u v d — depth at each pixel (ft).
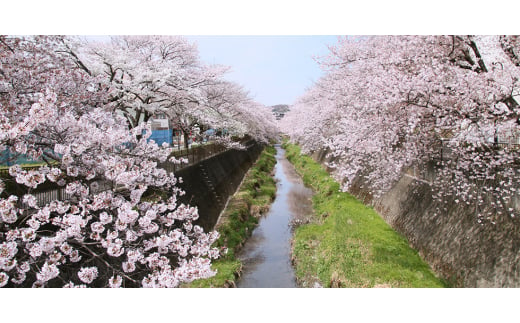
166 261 17.34
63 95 20.61
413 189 36.55
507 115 21.43
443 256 26.94
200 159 55.72
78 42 29.12
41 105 13.56
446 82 23.77
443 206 29.60
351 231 36.86
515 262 20.79
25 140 15.89
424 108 25.35
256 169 93.61
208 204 45.96
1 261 11.85
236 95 64.90
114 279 15.31
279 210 57.67
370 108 27.22
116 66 32.76
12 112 17.10
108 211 17.98
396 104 25.98
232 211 50.11
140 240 18.58
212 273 16.97
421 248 30.37
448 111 23.59
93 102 24.03
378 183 34.91
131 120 40.14
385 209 41.24
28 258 14.64
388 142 27.02
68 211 17.75
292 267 35.27
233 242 40.24
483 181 25.14
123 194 19.25
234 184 69.67
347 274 28.68
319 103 62.13
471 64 25.90
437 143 28.35
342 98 39.70
